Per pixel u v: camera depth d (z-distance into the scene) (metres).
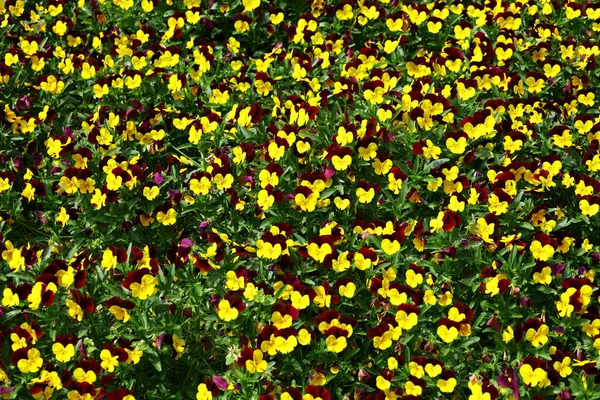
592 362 1.47
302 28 2.00
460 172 1.73
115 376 1.47
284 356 1.50
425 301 1.52
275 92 1.87
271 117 1.79
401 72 1.91
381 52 2.02
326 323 1.49
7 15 2.07
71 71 1.94
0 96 1.89
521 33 2.03
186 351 1.51
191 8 2.05
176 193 1.69
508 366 1.49
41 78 1.89
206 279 1.57
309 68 1.87
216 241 1.59
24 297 1.50
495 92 1.85
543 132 1.79
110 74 1.94
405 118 1.74
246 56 2.06
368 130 1.67
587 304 1.51
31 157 1.83
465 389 1.50
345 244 1.61
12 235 1.72
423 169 1.68
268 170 1.64
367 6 2.04
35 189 1.71
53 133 1.85
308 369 1.50
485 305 1.54
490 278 1.53
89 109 1.93
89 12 2.09
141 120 1.87
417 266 1.53
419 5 2.04
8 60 1.91
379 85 1.76
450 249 1.57
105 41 2.04
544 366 1.45
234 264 1.56
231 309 1.48
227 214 1.69
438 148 1.67
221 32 2.09
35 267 1.57
